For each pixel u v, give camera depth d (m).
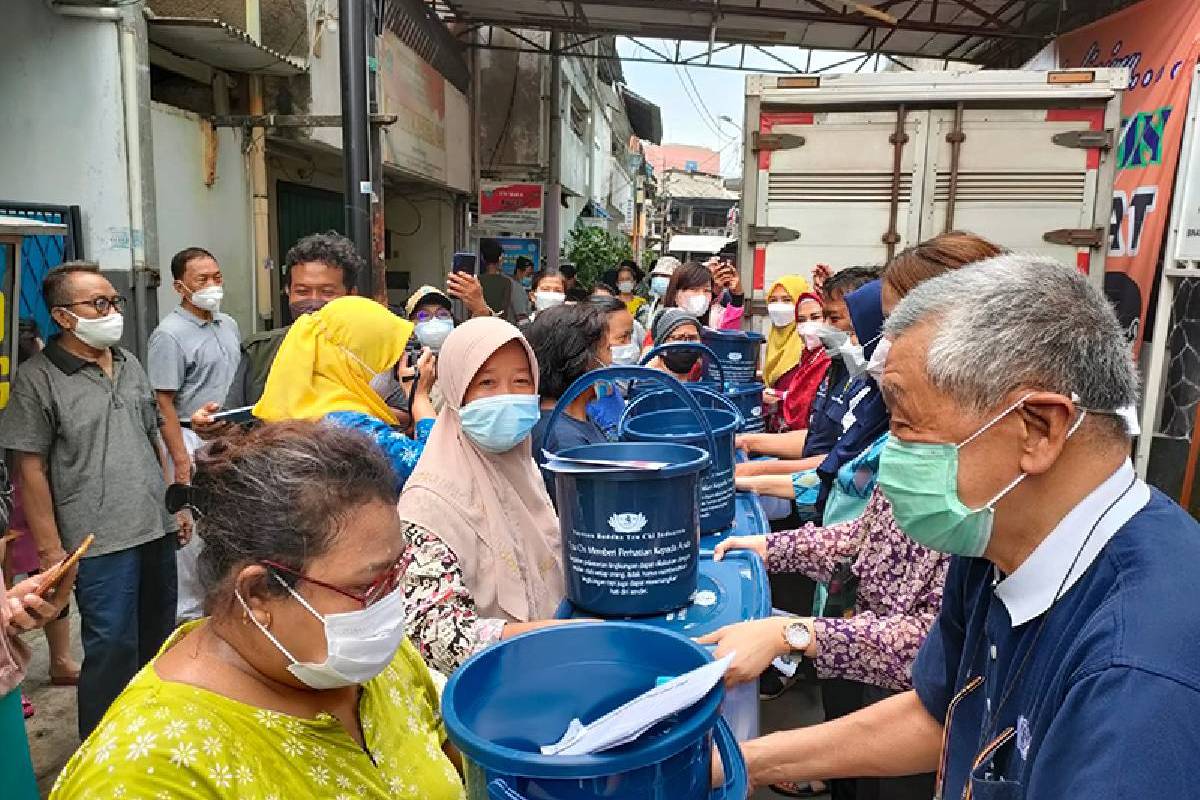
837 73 5.05
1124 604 0.88
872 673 1.54
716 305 6.08
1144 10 6.71
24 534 3.11
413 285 12.24
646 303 9.77
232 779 1.02
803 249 5.25
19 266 2.49
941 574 1.62
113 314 2.90
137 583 2.97
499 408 1.82
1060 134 4.90
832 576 1.96
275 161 7.82
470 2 11.09
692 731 0.93
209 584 1.09
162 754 0.98
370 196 5.31
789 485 2.70
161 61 5.64
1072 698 0.86
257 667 1.13
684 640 1.15
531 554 1.95
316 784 1.10
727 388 3.40
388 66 8.77
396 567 1.15
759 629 1.54
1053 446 0.95
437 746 1.36
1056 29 8.80
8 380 2.50
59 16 4.70
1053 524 0.98
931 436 1.00
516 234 12.98
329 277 3.24
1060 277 0.98
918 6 10.20
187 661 1.12
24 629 1.66
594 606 1.60
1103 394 0.94
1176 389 4.41
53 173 4.84
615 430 3.01
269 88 6.54
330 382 2.61
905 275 1.83
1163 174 6.02
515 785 0.93
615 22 11.52
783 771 1.44
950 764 1.20
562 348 2.48
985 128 4.97
